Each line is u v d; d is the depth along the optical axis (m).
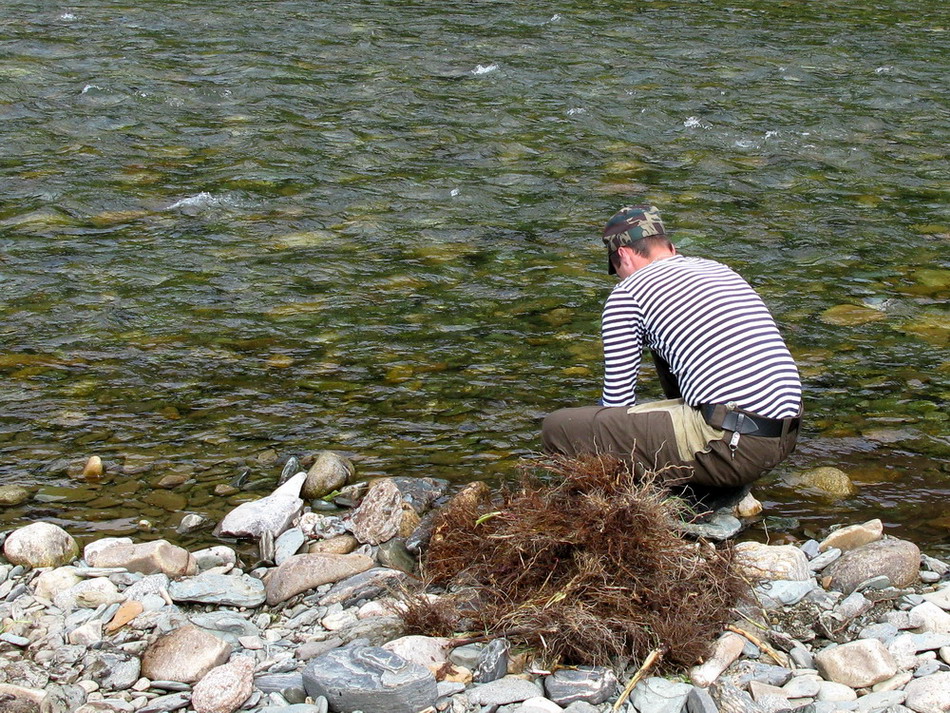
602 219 9.56
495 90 13.35
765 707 3.79
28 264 8.45
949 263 8.62
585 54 15.00
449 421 6.31
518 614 4.17
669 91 13.37
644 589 4.23
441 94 13.18
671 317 4.93
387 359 7.07
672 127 12.15
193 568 4.89
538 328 7.52
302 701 3.89
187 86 13.28
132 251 8.76
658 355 5.32
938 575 4.73
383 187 10.26
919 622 4.32
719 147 11.52
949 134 11.99
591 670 3.97
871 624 4.35
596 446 5.03
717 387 4.83
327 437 6.14
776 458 4.89
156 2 17.56
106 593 4.55
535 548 4.40
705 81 13.81
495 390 6.67
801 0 18.61
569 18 17.06
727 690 3.87
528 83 13.66
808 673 4.04
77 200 9.78
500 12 17.45
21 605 4.53
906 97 13.24
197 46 15.07
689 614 4.17
